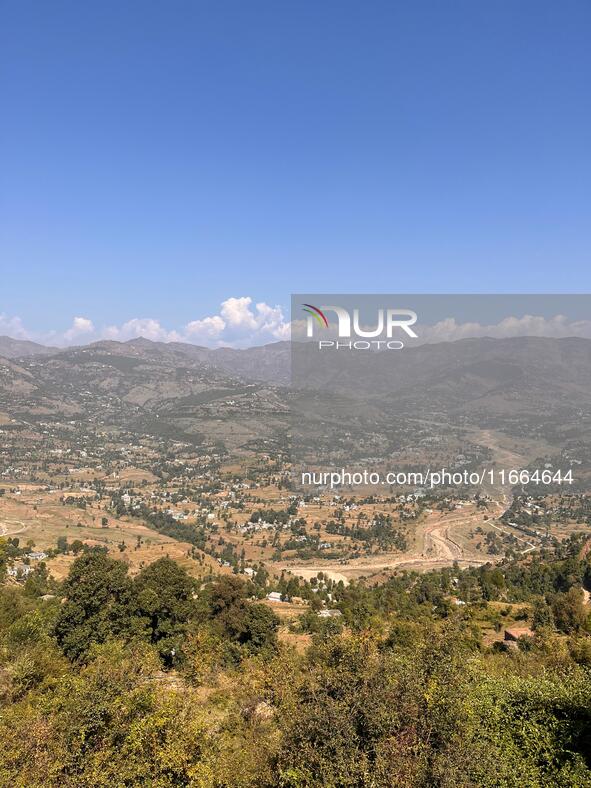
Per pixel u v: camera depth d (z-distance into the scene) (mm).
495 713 9078
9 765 7844
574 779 7746
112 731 8609
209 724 11398
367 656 8133
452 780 6395
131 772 8117
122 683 9508
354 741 6793
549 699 9547
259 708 12695
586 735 8711
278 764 7242
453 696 7316
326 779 6508
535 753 8406
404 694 7168
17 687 14039
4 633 21922
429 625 10023
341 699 7254
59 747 8234
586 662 16328
